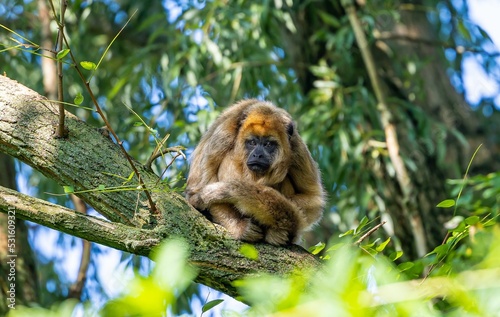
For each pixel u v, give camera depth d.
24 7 17.12
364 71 17.00
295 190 9.55
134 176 7.60
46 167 7.64
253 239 7.73
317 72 15.55
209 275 7.34
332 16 17.02
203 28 14.81
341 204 14.91
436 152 16.97
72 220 6.98
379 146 14.87
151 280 3.45
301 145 9.66
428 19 20.64
